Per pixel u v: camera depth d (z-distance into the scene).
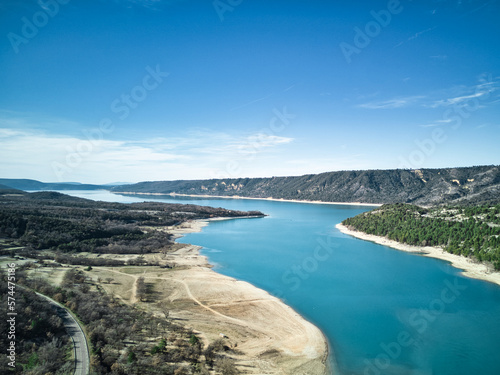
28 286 61.88
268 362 46.28
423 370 45.34
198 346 48.19
